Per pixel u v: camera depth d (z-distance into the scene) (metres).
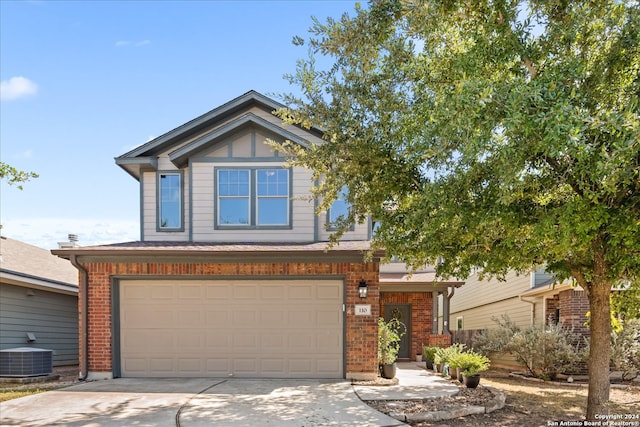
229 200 11.64
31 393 8.56
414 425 6.57
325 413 6.85
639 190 5.38
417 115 7.07
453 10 6.71
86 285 10.06
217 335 10.11
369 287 9.93
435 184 6.25
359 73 7.29
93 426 6.18
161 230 11.87
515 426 6.62
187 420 6.45
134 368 10.08
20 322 12.70
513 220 5.88
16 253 14.65
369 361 9.77
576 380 11.19
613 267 6.05
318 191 8.93
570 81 5.68
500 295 17.05
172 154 11.44
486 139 5.23
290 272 10.04
